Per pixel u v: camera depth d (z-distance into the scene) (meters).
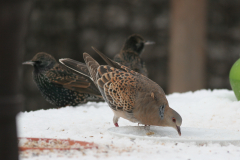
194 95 13.47
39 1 23.69
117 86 8.31
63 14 24.19
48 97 11.95
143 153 5.79
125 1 24.67
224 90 14.60
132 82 8.26
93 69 9.14
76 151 5.65
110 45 24.48
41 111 10.53
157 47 24.62
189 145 6.71
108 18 24.61
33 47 23.45
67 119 9.33
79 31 24.48
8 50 3.58
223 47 24.69
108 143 6.69
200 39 20.14
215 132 8.03
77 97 11.79
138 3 24.67
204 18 20.27
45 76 11.73
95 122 9.11
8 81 3.63
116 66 9.13
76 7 24.44
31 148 5.64
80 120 9.22
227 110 9.97
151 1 24.62
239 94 10.91
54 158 5.21
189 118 9.72
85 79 11.80
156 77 24.66
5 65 3.59
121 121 9.56
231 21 24.84
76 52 24.39
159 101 7.83
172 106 10.96
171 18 20.61
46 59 11.82
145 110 7.87
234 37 24.83
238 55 24.70
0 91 3.60
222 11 24.80
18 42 3.64
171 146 6.56
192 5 19.86
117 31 24.64
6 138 3.68
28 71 23.23
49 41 23.92
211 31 24.58
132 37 14.05
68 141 6.41
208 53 24.47
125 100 8.11
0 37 3.51
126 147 6.32
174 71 20.36
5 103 3.61
